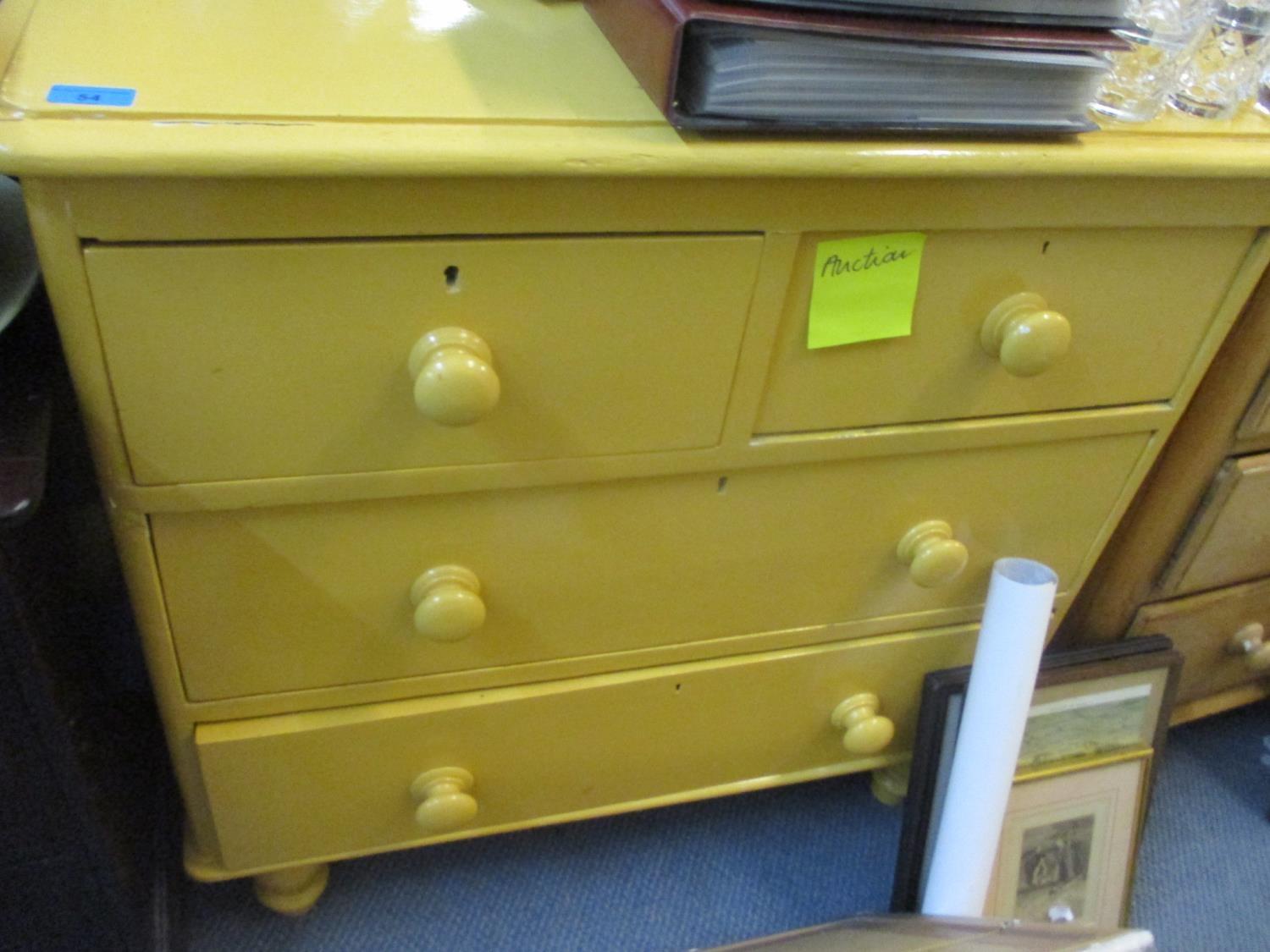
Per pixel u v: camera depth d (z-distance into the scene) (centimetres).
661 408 63
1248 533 91
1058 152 56
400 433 59
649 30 52
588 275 56
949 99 55
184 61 52
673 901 96
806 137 53
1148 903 101
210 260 49
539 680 78
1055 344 64
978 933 73
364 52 57
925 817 89
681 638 80
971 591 86
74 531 72
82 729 66
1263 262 69
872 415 69
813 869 101
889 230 59
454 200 51
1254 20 67
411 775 79
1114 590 94
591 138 50
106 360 51
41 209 46
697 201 54
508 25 63
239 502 59
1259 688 113
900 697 92
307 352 54
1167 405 77
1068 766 92
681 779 91
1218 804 112
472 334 55
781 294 60
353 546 65
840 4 50
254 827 77
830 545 78
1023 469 78
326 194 49
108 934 74
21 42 52
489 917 93
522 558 69
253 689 70
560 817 88
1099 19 55
